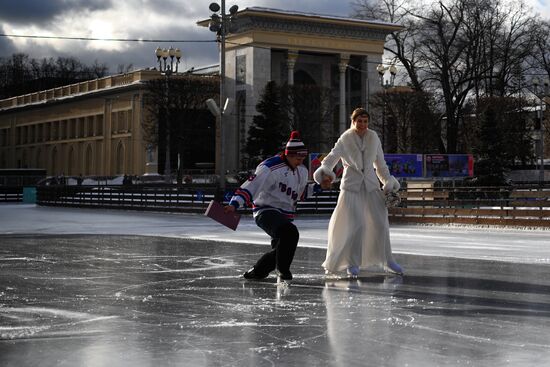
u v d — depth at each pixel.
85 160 117.62
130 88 104.69
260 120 79.38
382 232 12.22
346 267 12.05
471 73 77.81
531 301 9.30
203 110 93.00
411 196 37.78
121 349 6.56
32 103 131.88
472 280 11.48
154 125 91.12
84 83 117.50
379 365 5.96
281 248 11.27
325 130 91.06
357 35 103.94
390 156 58.34
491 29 77.25
